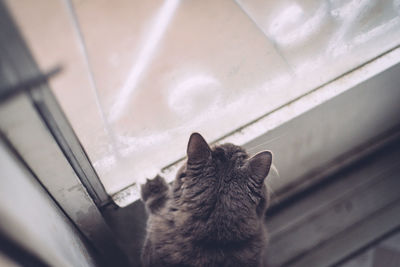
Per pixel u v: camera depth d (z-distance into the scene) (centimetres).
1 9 82
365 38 182
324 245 212
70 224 153
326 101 174
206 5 199
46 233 93
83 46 169
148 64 183
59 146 118
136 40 185
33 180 117
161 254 154
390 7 187
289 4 196
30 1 134
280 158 196
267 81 182
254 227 158
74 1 176
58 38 145
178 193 160
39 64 96
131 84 176
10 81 88
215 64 189
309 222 217
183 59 188
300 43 188
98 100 168
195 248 151
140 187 168
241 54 191
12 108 94
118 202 167
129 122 172
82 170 137
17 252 69
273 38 192
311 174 219
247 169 153
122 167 168
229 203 150
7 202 68
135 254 204
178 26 192
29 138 106
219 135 176
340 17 190
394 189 221
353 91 177
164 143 175
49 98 102
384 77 178
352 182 223
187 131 177
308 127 185
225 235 151
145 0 190
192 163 153
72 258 113
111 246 190
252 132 174
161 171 175
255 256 160
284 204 221
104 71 174
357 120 197
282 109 174
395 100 197
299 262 209
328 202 220
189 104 180
